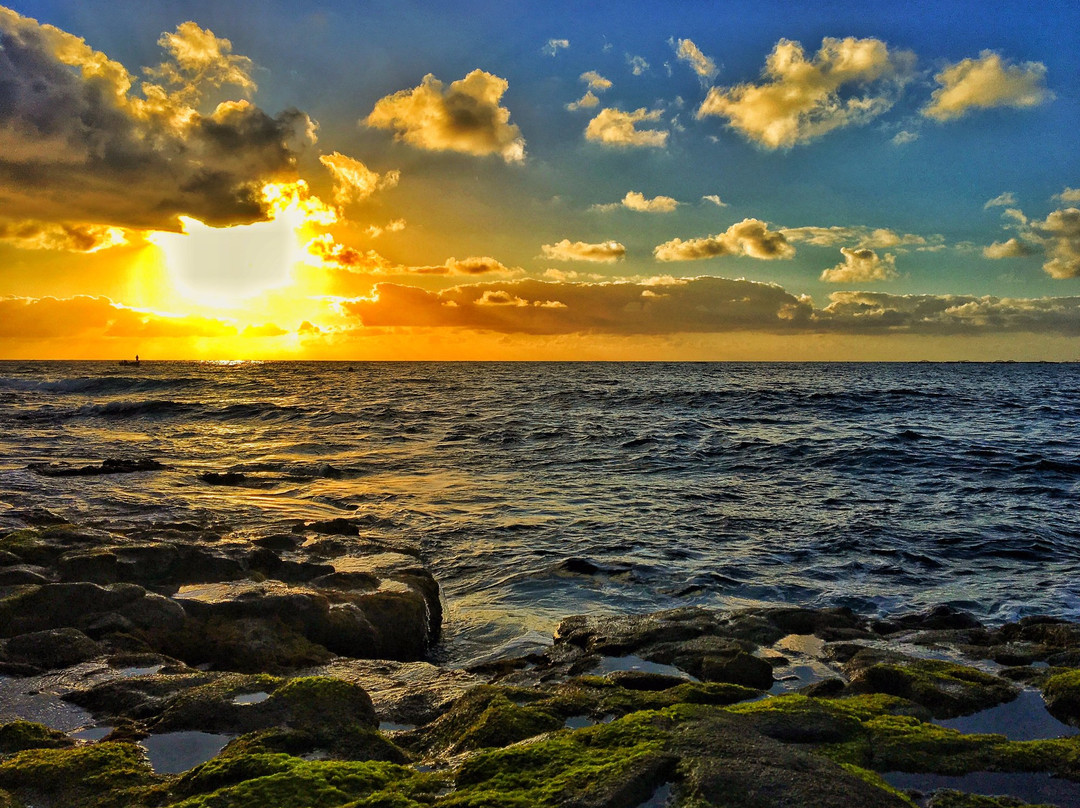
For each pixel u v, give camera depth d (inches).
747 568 444.1
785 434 1176.2
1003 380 3526.1
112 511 489.1
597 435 1158.3
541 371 5723.4
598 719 191.6
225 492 627.8
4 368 5605.3
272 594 303.0
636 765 144.0
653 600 388.5
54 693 210.7
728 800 131.9
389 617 311.0
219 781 151.3
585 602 386.0
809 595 397.4
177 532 404.5
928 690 217.6
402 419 1432.1
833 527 550.3
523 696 207.9
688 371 5511.8
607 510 612.7
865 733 176.6
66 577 310.3
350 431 1222.9
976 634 299.6
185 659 264.8
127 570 322.0
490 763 155.4
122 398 1988.2
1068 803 152.6
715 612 319.0
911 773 161.5
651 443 1060.5
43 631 247.6
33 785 152.6
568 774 145.6
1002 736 176.6
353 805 137.3
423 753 183.0
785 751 152.3
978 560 466.0
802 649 281.6
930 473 802.8
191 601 293.1
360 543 425.4
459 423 1357.0
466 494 681.0
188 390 2449.6
